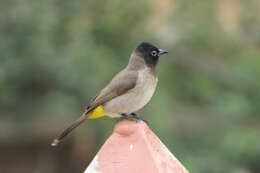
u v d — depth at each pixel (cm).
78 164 1542
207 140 1357
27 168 1655
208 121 1387
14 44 1237
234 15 1525
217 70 1490
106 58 1293
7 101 1296
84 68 1238
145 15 1402
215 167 1270
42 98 1310
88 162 1484
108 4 1380
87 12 1370
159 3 1460
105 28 1383
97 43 1376
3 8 1219
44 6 1241
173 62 1452
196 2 1425
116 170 536
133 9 1392
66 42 1281
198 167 1255
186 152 1291
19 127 1413
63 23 1289
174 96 1411
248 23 1527
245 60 1474
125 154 543
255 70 1458
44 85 1291
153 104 1266
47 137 1491
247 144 1279
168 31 1424
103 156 552
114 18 1387
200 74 1486
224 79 1485
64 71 1241
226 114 1366
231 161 1293
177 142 1298
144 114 1256
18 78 1270
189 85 1465
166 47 1412
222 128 1373
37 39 1233
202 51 1500
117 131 560
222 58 1512
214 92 1446
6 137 1495
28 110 1327
